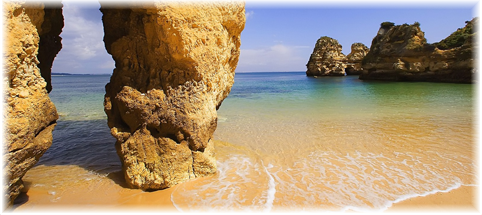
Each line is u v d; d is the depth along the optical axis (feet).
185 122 16.55
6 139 11.11
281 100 59.36
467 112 39.09
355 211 13.99
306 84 120.57
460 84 92.89
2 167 11.15
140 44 16.56
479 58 92.32
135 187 16.31
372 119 35.78
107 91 17.78
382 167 19.47
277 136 27.94
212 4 17.57
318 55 201.57
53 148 24.38
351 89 86.53
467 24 107.45
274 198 15.24
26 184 16.71
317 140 26.37
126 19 17.10
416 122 33.35
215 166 18.48
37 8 12.87
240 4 21.17
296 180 17.46
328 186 16.63
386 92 73.15
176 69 16.49
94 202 14.89
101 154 22.88
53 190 16.14
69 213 13.87
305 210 14.10
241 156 21.90
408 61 114.62
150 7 14.19
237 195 15.55
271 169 19.30
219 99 21.83
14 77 11.39
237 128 31.48
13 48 11.10
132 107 16.22
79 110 46.01
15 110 11.48
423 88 81.71
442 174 18.12
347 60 208.64
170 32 14.84
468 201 14.73
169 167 16.24
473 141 25.03
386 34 128.26
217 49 18.44
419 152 22.44
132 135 16.61
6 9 10.78
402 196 15.35
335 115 39.22
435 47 105.29
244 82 163.73
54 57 21.88
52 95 76.64
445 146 23.81
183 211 14.08
